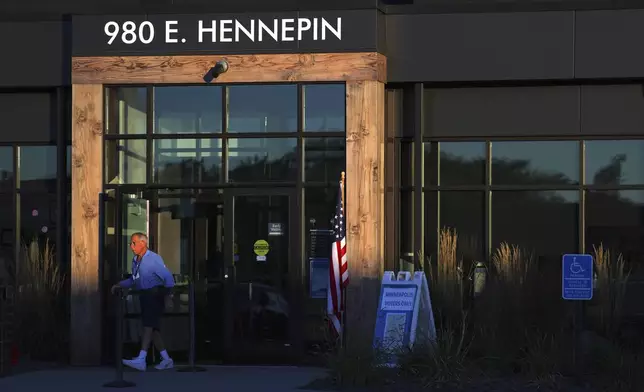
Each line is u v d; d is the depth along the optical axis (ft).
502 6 47.78
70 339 47.96
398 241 49.47
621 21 47.11
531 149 49.03
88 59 48.21
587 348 41.11
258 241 47.88
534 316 43.83
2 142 51.65
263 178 47.91
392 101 49.70
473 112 49.24
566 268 40.81
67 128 51.11
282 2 48.70
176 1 50.26
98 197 47.96
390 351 40.70
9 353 43.65
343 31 47.03
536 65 47.55
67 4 51.08
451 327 44.65
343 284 45.14
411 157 49.55
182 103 48.39
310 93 47.73
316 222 47.60
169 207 48.55
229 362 47.88
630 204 48.29
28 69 49.90
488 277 46.78
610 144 48.62
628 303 47.62
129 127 48.55
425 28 48.21
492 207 49.11
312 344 47.37
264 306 47.80
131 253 48.47
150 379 42.19
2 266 51.65
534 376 39.04
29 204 51.83
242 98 48.21
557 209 48.73
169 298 45.78
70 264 50.24
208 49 47.78
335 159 47.52
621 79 47.55
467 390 37.93
